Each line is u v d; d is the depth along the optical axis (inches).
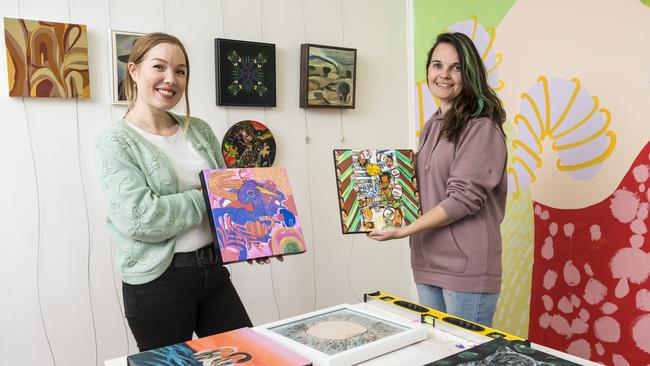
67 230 85.8
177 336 58.7
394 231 59.4
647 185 71.0
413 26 118.3
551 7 83.5
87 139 86.6
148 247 56.5
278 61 105.0
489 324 61.7
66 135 85.0
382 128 119.1
